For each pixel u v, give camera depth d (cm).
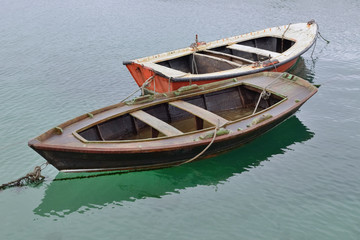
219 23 3044
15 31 2897
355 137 1423
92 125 1168
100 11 3519
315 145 1384
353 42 2516
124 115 1303
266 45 2212
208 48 1970
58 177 1185
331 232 972
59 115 1627
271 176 1223
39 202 1118
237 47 1970
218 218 1039
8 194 1141
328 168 1245
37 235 996
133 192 1180
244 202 1102
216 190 1170
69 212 1089
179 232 991
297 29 2219
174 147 1095
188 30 2883
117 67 2180
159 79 1606
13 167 1268
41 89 1884
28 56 2356
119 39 2689
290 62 1862
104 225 1031
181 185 1210
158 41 2634
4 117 1609
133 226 1023
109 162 1109
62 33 2847
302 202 1088
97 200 1144
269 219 1027
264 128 1323
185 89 1416
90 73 2092
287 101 1394
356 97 1764
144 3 3809
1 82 1964
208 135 1145
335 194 1116
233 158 1334
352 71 2073
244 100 1591
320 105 1700
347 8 3347
